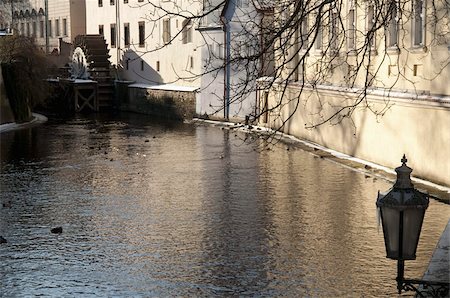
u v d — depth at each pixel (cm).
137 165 2611
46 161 2755
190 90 4544
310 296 1187
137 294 1217
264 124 3691
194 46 4578
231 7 3909
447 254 1306
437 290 968
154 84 5191
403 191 780
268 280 1271
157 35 5094
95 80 5538
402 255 782
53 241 1553
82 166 2611
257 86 1333
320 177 2248
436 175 2039
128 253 1453
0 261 1412
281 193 2016
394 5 1262
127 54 5538
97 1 5944
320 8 1095
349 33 2553
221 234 1583
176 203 1917
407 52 2180
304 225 1642
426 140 2084
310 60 2942
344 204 1848
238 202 1909
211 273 1316
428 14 1959
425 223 1596
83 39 5659
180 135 3612
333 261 1371
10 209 1883
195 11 4450
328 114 2853
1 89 4169
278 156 2750
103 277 1308
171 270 1339
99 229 1652
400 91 2223
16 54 4403
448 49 1948
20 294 1229
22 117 4366
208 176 2338
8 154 2978
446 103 1947
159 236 1579
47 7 7181
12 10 7956
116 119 4706
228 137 3462
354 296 1183
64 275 1324
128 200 1972
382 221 785
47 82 4959
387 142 2342
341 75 2705
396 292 1197
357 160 2544
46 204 1938
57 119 4731
